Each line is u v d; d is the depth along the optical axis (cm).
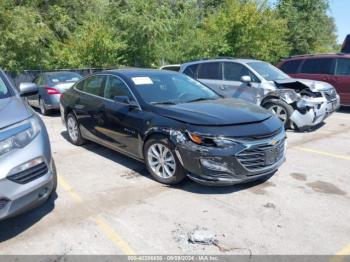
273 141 445
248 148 422
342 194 449
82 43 1903
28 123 354
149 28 1962
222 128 428
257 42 2050
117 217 395
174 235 357
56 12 2156
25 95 461
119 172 534
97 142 620
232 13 2069
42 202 356
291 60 1132
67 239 354
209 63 934
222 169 419
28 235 362
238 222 381
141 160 521
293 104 760
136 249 335
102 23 2022
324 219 386
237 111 475
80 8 2362
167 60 2098
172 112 471
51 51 1884
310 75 1080
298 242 344
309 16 2709
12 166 321
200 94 570
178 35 2186
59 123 958
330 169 541
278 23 2170
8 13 1532
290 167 548
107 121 568
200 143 424
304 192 455
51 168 365
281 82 802
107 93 589
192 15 2355
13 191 321
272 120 477
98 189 471
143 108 506
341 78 1020
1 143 323
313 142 698
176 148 446
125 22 2002
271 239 348
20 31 1558
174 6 2439
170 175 469
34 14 1759
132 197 445
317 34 2781
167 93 544
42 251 335
